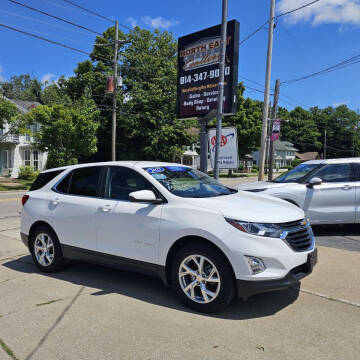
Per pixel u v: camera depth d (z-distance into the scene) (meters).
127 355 2.88
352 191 7.12
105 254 4.46
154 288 4.46
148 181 4.34
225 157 8.83
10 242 7.12
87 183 4.93
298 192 7.26
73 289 4.46
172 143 31.98
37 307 3.89
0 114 20.53
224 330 3.28
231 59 9.48
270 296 4.09
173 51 34.22
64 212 4.90
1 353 2.95
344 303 3.88
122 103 32.19
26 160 30.20
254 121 44.31
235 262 3.44
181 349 2.96
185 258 3.76
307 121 85.38
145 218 4.07
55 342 3.12
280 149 75.25
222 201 4.00
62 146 22.92
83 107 24.58
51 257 5.11
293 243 3.62
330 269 5.05
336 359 2.79
